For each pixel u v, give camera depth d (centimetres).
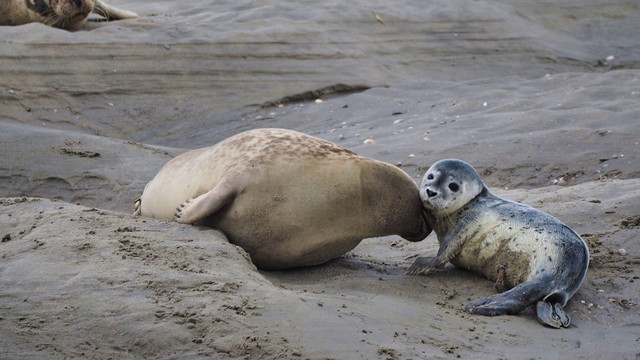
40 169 3284
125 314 1555
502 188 3312
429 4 6656
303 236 2142
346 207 2158
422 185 2228
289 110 5091
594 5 7356
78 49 5088
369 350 1534
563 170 3403
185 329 1522
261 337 1520
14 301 1584
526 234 2088
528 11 7069
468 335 1738
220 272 1819
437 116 4466
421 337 1664
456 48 6144
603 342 1788
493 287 2127
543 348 1711
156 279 1716
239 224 2122
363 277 2159
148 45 5281
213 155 2289
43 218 2105
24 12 5425
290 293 1781
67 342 1455
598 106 4194
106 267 1764
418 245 2578
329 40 5778
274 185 2114
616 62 6381
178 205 2298
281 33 5666
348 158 2205
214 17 6025
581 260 2027
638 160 3388
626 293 2080
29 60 4909
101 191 3138
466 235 2181
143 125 4875
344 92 5397
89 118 4809
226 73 5303
